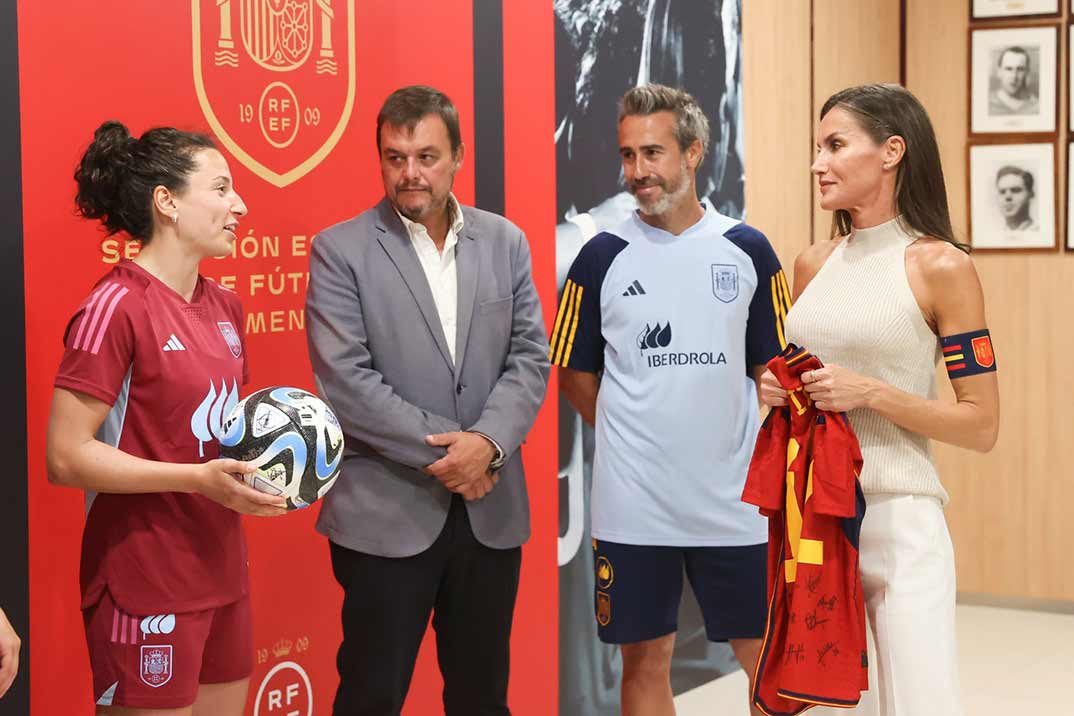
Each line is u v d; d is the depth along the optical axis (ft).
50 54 9.01
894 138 8.55
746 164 16.40
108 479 7.61
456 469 9.25
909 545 8.44
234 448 7.95
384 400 9.22
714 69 15.76
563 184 13.73
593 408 11.46
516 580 9.99
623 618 10.93
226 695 8.48
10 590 8.88
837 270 8.83
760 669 8.65
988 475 20.53
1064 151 19.71
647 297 10.88
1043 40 19.75
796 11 17.47
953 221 20.52
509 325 9.95
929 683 8.29
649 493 10.80
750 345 11.33
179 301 8.14
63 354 8.71
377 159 11.51
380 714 9.43
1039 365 20.10
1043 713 15.15
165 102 9.75
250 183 10.40
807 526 8.36
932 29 20.48
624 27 14.38
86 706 9.40
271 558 10.66
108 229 8.21
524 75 13.12
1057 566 20.17
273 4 10.52
